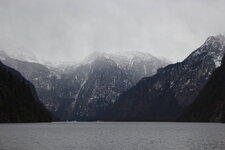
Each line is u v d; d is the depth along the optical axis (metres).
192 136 154.12
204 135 158.00
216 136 150.50
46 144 122.62
